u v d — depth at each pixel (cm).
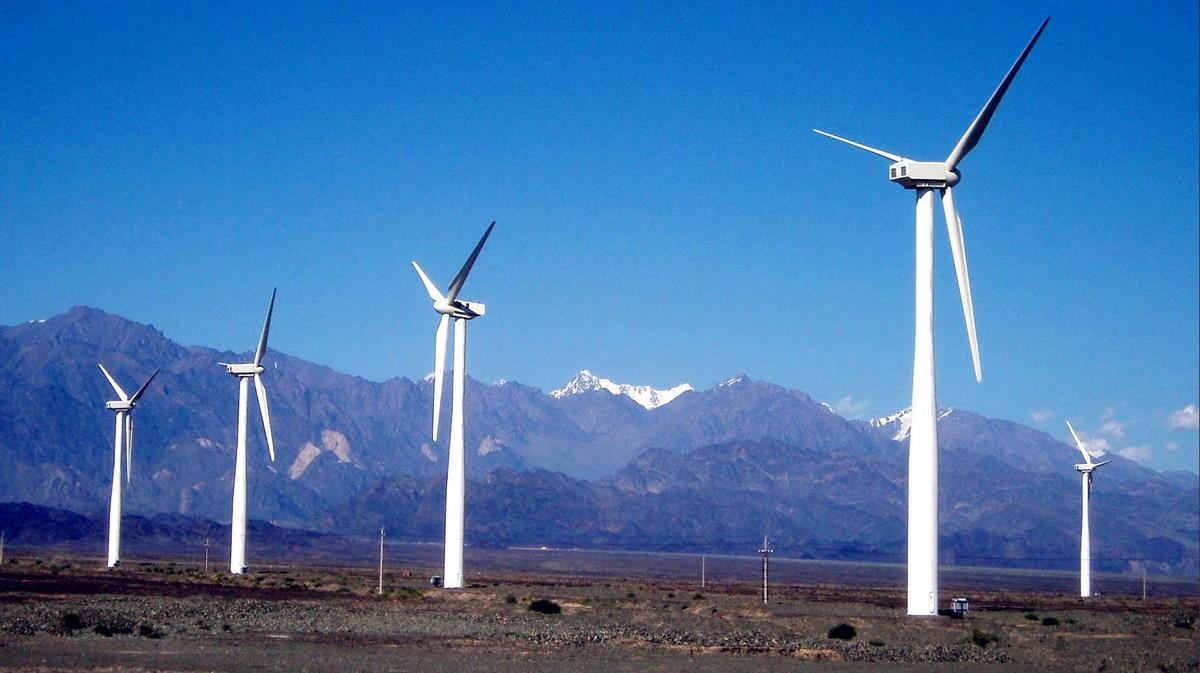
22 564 16088
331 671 6025
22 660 6062
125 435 15950
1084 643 8300
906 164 8869
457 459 12100
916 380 8969
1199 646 8350
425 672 6091
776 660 7162
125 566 17625
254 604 9688
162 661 6219
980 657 7562
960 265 8969
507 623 8819
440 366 11825
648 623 8975
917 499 8988
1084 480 16625
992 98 8594
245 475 14662
